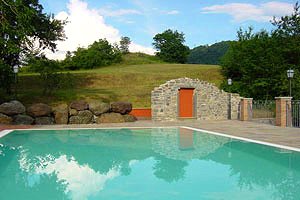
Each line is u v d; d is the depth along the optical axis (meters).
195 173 9.15
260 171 9.24
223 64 37.50
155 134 17.30
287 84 26.80
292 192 7.25
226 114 25.59
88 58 65.56
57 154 12.22
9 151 12.77
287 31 30.97
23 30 21.64
